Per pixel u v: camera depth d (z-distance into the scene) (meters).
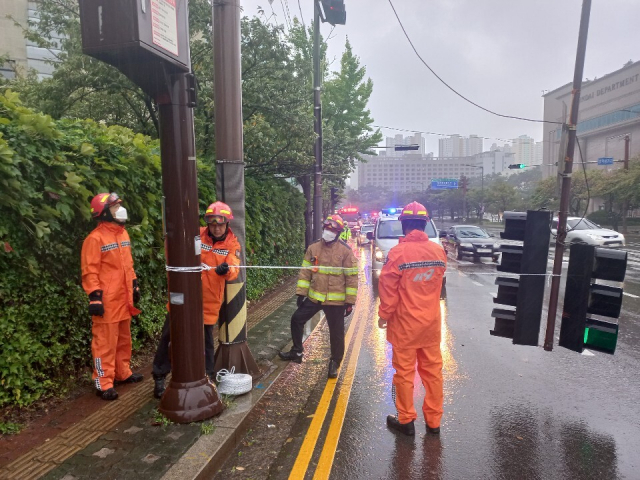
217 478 3.20
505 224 4.76
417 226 3.91
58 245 4.05
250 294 9.06
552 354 6.12
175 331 3.73
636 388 4.90
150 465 3.07
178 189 3.61
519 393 4.77
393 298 3.81
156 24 3.15
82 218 4.29
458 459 3.48
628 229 40.72
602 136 63.78
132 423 3.66
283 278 12.27
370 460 3.46
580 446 3.67
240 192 4.83
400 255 3.80
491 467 3.36
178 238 3.65
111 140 4.75
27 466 3.02
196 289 3.76
